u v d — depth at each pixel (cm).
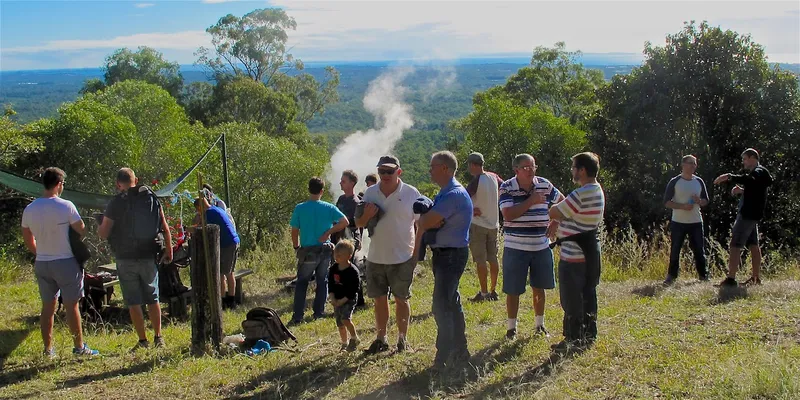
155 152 2388
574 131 3103
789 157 2002
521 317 682
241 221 2477
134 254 619
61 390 514
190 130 2650
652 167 2188
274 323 636
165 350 616
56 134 2077
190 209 1708
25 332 711
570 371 481
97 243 1557
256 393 490
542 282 576
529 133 3097
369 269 559
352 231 852
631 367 482
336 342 641
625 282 880
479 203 775
